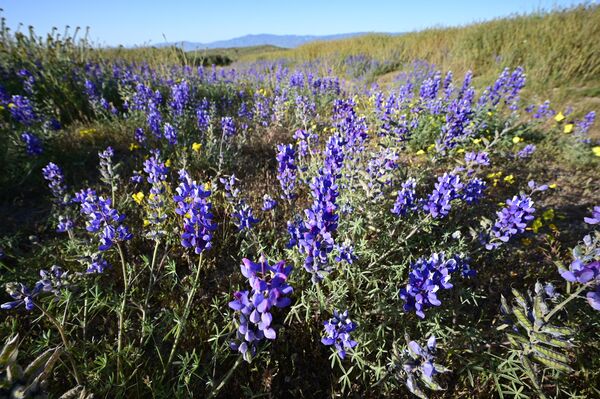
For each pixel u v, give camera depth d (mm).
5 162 4227
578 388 2238
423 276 1858
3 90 5820
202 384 2201
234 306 1374
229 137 5145
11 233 3418
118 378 2002
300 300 2721
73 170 4602
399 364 1784
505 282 3109
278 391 2254
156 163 2941
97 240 3080
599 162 5328
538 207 4223
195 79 9469
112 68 8977
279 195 4168
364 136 3986
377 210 3236
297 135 4152
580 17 11250
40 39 7855
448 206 2703
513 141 5703
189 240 2117
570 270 1663
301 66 15133
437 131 5934
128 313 2588
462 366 2336
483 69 11406
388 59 14820
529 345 1778
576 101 8062
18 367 1029
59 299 2264
